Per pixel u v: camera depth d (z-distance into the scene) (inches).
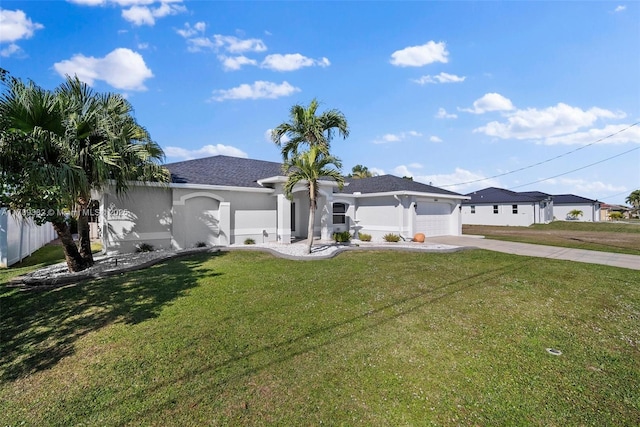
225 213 605.9
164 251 520.4
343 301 272.2
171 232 554.3
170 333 207.9
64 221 356.8
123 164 386.0
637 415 128.3
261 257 479.5
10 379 159.8
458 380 153.6
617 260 493.4
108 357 178.4
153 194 538.9
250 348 186.1
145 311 249.3
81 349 189.3
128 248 513.7
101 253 511.8
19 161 299.7
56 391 148.2
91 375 160.7
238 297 282.5
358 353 179.9
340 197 796.0
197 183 588.1
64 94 359.6
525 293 302.5
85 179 332.5
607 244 713.0
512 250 603.5
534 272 396.5
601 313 249.8
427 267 417.7
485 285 330.0
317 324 221.8
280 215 638.5
